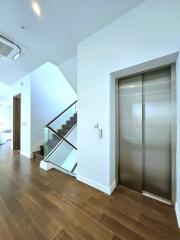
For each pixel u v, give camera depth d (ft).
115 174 8.16
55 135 12.63
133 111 7.75
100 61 7.64
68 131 15.40
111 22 7.08
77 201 6.73
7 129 33.30
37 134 15.15
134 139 7.73
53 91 16.93
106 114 7.41
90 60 8.14
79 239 4.64
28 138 14.88
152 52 5.79
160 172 6.95
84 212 5.95
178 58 5.32
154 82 7.04
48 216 5.69
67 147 13.73
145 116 7.36
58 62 11.64
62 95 17.97
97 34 7.76
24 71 13.96
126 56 6.58
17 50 9.46
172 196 6.36
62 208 6.21
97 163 7.89
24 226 5.16
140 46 6.12
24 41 8.71
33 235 4.77
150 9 5.80
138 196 7.17
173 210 6.08
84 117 8.53
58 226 5.17
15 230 4.98
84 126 8.55
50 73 16.65
